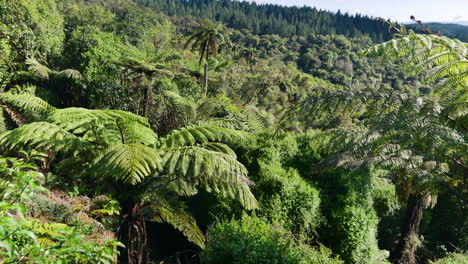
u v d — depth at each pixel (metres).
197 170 3.19
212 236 4.97
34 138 3.15
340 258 7.07
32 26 11.83
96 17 22.59
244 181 3.94
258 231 5.10
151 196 3.81
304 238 5.79
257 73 29.41
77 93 12.27
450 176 4.07
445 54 2.85
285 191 6.96
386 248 10.18
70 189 6.23
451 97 3.19
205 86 18.12
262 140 8.23
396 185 8.08
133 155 3.02
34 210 4.62
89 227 4.35
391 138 3.60
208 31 19.22
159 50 25.89
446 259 6.29
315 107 3.17
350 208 7.38
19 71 10.74
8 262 1.36
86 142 3.49
